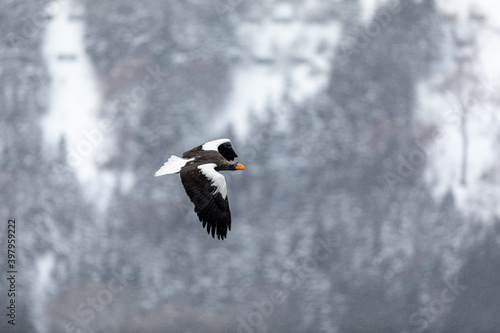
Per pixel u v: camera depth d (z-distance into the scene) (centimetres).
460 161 6544
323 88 7275
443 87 7219
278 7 8031
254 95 7206
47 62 7662
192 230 5797
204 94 7144
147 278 5491
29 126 7000
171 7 8006
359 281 5344
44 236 5897
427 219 6031
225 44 7669
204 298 5234
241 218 5884
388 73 7306
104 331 5044
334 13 7931
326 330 5062
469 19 7781
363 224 5916
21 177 6450
